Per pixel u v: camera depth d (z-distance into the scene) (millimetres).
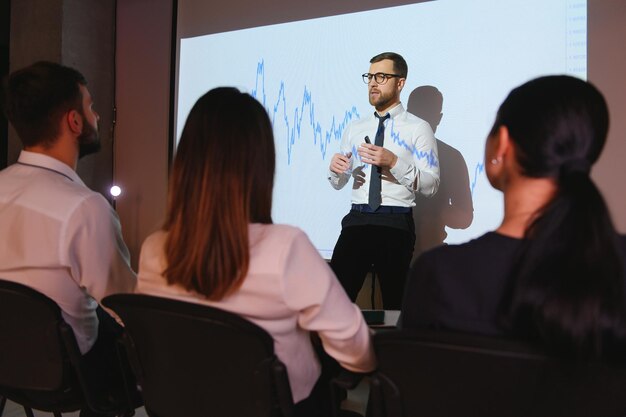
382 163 2305
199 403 931
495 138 814
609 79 2268
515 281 708
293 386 947
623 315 667
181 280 882
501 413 761
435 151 2479
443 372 750
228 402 904
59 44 3412
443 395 776
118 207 3771
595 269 662
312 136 2947
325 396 1065
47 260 1139
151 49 3650
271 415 879
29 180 1192
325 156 2902
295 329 930
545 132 738
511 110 789
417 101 2664
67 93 1245
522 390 726
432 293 794
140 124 3693
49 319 1076
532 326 706
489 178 854
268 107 3096
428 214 2676
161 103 3613
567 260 671
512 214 794
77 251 1155
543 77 791
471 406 770
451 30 2572
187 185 896
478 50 2506
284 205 3012
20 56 3535
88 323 1242
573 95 746
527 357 682
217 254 853
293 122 3010
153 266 955
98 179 3691
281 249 856
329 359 1105
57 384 1130
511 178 793
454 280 777
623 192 2258
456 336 703
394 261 2447
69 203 1146
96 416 1336
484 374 723
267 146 939
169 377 943
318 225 2918
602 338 662
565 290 659
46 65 1249
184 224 885
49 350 1105
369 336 917
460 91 2551
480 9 2500
